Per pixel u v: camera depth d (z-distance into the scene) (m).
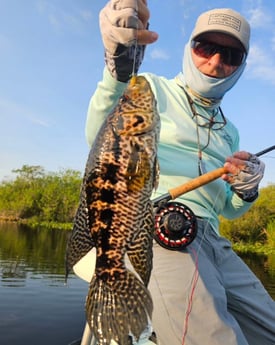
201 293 0.57
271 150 0.70
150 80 0.72
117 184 0.43
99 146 0.44
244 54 0.72
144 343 0.59
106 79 0.51
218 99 0.74
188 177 0.68
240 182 0.59
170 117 0.70
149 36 0.46
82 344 0.67
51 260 4.89
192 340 0.55
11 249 5.81
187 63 0.74
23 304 2.71
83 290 3.17
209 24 0.70
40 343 1.97
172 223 0.60
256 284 0.71
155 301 0.57
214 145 0.73
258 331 0.68
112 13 0.46
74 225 0.42
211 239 0.68
